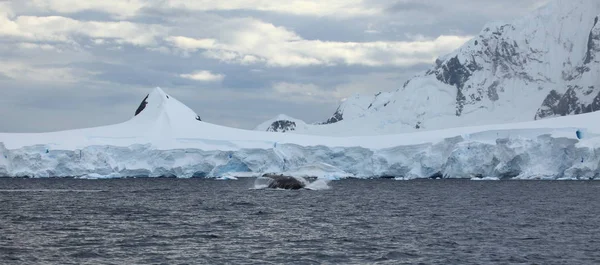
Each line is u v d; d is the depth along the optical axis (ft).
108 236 243.19
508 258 201.98
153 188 603.67
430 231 262.88
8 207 370.32
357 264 193.16
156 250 213.46
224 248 217.97
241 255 205.67
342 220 304.71
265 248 218.38
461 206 392.88
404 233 256.32
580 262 196.24
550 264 193.36
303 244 226.99
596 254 208.95
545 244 228.22
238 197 463.01
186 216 319.47
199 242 230.27
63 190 565.53
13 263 190.39
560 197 470.80
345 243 229.45
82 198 454.81
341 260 198.80
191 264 191.62
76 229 264.11
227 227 273.54
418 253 210.38
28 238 237.04
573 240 237.66
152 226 276.00
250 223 288.92
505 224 287.89
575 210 359.46
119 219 304.30
